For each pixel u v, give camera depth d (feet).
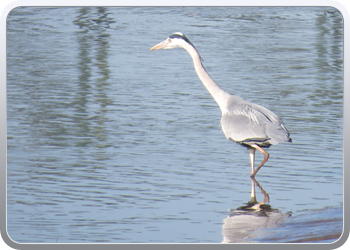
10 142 47.14
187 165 42.65
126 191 37.09
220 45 88.33
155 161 43.37
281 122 42.96
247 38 93.20
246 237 29.71
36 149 45.34
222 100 45.60
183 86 67.15
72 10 113.60
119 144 47.21
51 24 101.50
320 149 47.01
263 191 37.70
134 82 68.49
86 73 72.13
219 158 44.70
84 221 32.01
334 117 56.49
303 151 46.68
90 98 61.52
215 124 53.62
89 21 104.88
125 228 31.01
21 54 80.89
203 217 32.89
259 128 41.75
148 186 38.14
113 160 43.27
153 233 30.35
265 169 42.57
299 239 29.01
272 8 114.01
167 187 37.96
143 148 46.24
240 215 33.22
